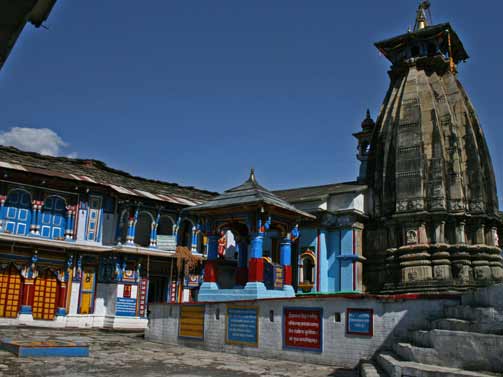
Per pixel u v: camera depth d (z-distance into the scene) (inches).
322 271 1289.4
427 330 484.1
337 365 570.6
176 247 1321.4
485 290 444.8
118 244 1228.5
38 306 1115.9
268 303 661.9
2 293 1071.6
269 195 855.1
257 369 538.0
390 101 1433.3
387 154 1336.1
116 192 1223.5
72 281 1166.3
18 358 535.2
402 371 408.8
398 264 1230.3
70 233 1174.3
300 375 501.7
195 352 695.7
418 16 1503.4
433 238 1218.0
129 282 1214.9
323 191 1408.7
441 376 376.8
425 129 1309.1
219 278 1030.4
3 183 1095.6
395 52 1504.7
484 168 1314.0
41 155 1285.7
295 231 885.8
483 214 1234.6
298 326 620.1
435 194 1234.0
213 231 869.2
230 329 703.1
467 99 1392.7
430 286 1138.7
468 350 407.8
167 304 823.1
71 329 1068.5
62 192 1181.7
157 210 1309.1
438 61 1396.4
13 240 1072.8
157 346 759.1
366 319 557.3
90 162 1396.4
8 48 209.8
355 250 1273.4
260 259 794.8
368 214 1338.6
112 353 641.6
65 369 485.4
